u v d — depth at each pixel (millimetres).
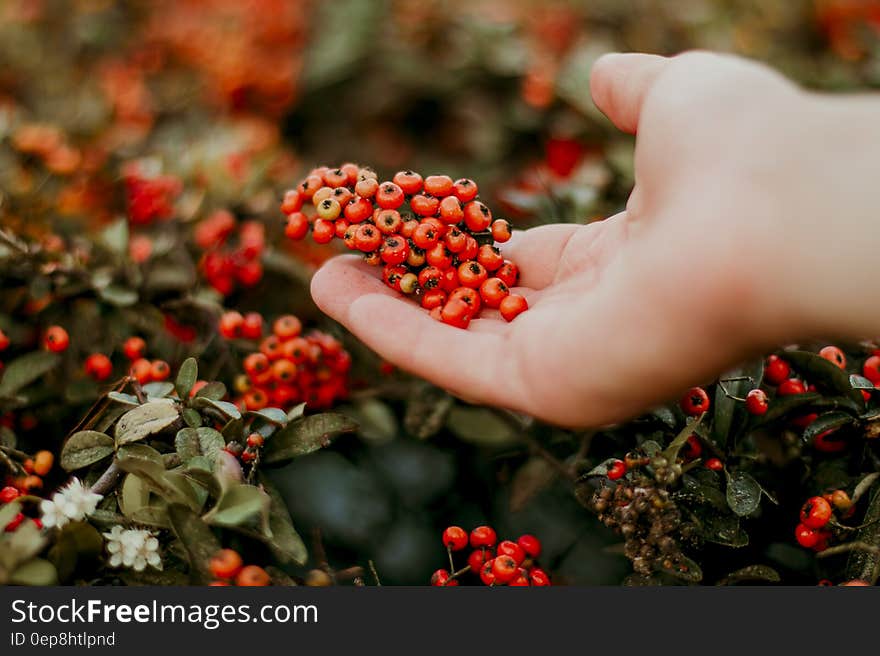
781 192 290
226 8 620
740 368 346
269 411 335
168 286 401
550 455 372
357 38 556
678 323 297
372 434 396
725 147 299
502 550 345
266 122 576
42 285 383
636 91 335
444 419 396
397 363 342
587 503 355
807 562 345
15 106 518
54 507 315
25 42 564
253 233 417
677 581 335
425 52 548
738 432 342
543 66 497
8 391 364
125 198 451
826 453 348
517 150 521
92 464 337
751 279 290
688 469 324
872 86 500
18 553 302
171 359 397
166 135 505
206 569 311
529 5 537
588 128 473
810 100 300
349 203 354
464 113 530
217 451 325
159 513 315
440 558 395
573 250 361
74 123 489
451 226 355
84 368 384
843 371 337
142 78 572
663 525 315
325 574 322
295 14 618
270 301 431
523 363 323
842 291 285
